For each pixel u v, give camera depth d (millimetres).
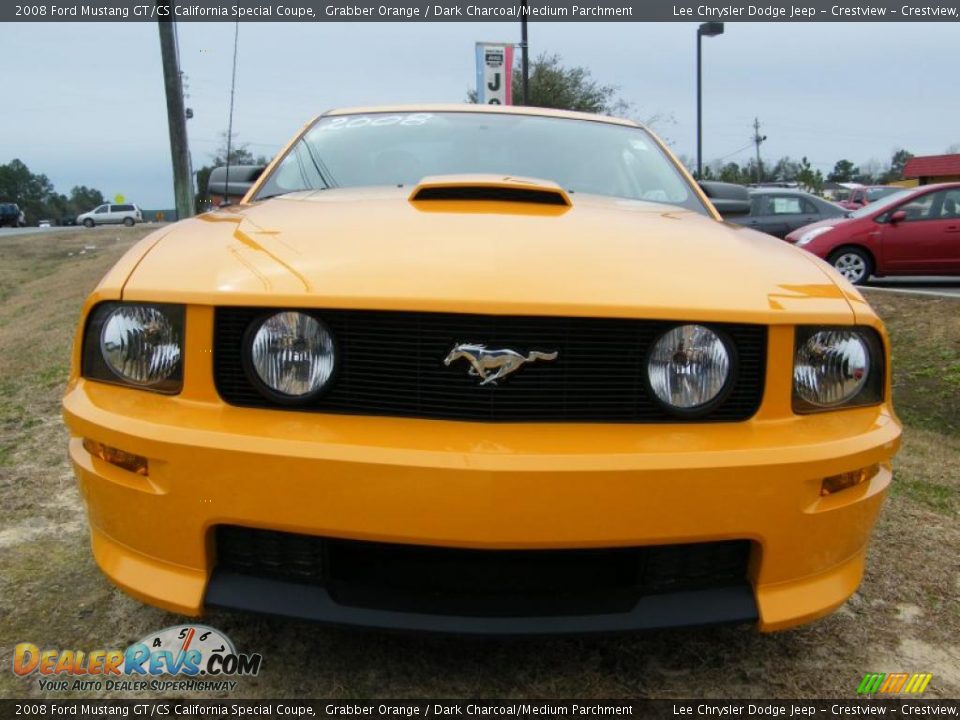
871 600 2393
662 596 1675
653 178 2959
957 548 2758
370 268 1671
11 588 2305
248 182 3006
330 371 1614
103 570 1774
